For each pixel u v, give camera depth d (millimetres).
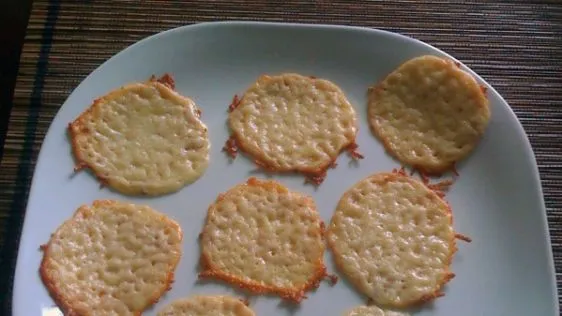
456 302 338
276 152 370
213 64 393
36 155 383
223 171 368
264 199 359
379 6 431
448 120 375
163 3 426
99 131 373
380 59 392
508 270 345
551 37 426
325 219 357
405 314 334
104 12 422
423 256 345
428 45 391
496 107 374
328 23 425
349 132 376
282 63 395
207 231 351
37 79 401
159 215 355
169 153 370
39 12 419
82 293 333
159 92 383
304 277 341
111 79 385
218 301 334
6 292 353
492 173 367
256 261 344
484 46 421
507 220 357
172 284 341
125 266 341
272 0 430
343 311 335
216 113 384
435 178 370
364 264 343
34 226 347
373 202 359
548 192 380
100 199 360
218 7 427
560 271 360
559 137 394
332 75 393
